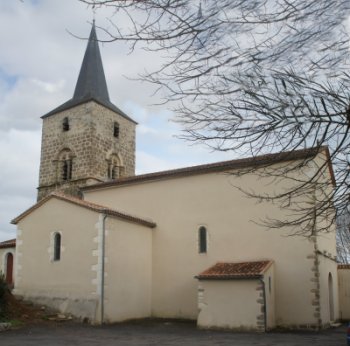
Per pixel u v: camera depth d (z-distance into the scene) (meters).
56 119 33.56
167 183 22.38
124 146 34.31
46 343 13.00
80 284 18.83
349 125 5.22
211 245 20.45
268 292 17.61
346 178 5.79
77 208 19.80
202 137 5.54
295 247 18.47
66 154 32.53
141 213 22.67
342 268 23.62
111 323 18.48
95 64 35.75
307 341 14.13
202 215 21.00
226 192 20.61
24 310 18.12
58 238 20.23
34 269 20.33
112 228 19.42
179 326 18.27
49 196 20.69
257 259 19.17
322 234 18.92
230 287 17.55
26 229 21.12
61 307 18.86
